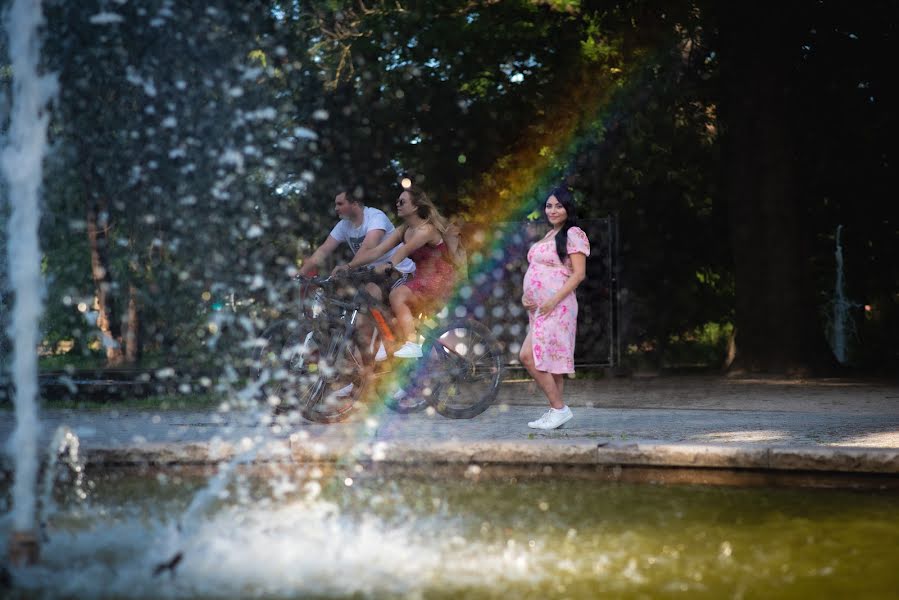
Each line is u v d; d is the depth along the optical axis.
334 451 5.64
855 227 17.89
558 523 4.22
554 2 15.94
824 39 16.59
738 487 5.22
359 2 16.59
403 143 16.89
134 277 18.59
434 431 7.14
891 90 16.78
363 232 8.50
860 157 17.28
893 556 3.64
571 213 7.54
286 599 3.14
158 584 3.32
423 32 15.77
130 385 10.80
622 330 18.03
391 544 3.83
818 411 8.95
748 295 15.52
